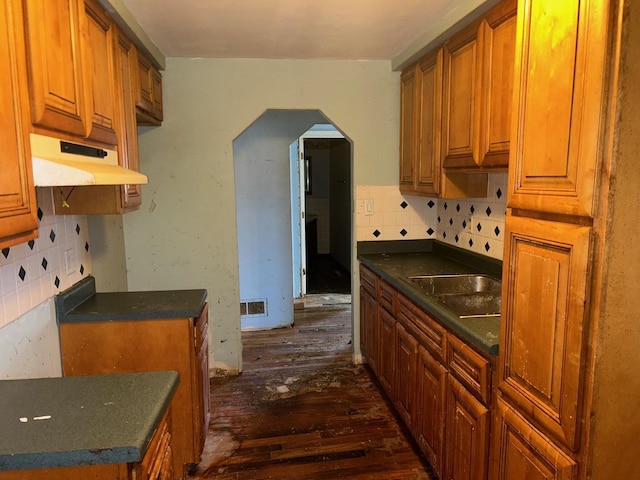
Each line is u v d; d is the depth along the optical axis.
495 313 1.96
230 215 3.12
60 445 0.99
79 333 1.98
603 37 0.97
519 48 1.30
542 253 1.21
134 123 2.27
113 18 1.93
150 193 3.04
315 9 2.14
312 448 2.40
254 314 4.24
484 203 2.67
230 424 2.63
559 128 1.13
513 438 1.39
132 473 1.03
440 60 2.50
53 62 1.30
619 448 1.10
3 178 1.00
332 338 4.00
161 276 3.13
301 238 5.09
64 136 1.39
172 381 1.33
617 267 1.02
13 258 1.58
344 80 3.13
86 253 2.33
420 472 2.21
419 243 3.39
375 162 3.25
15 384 1.30
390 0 2.04
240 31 2.44
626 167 0.99
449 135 2.42
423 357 2.14
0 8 1.00
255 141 4.02
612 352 1.05
